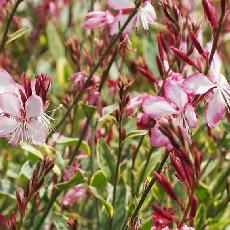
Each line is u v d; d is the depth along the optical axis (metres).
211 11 0.54
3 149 0.74
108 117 0.60
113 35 0.64
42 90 0.56
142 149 0.71
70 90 0.69
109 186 0.65
